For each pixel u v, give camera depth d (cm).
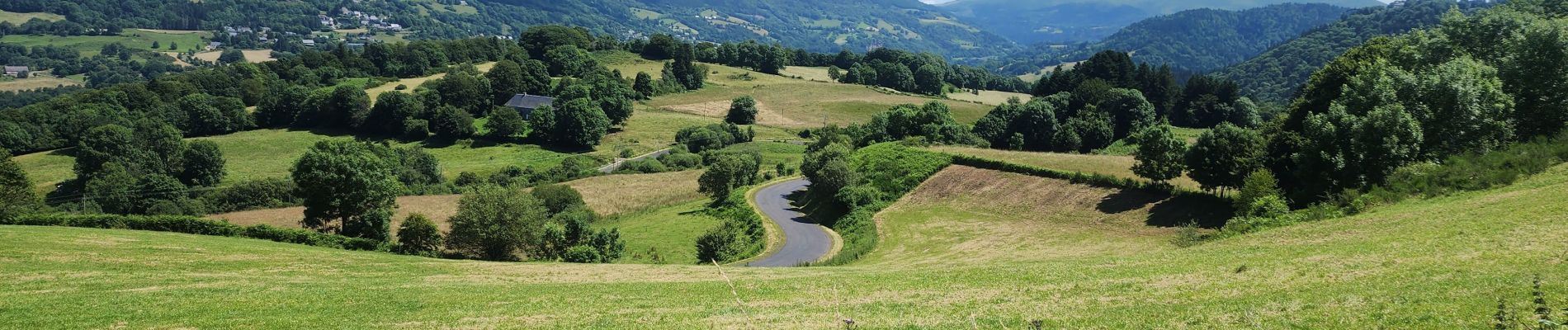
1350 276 2372
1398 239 2970
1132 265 3181
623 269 4275
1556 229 2642
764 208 9275
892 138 12444
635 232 8381
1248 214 4806
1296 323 1820
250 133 15600
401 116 15612
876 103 19138
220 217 8219
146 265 3928
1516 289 1864
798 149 14838
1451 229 3000
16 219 5459
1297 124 7094
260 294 3192
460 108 16388
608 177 12056
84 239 4544
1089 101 13550
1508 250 2425
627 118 17462
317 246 5572
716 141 15175
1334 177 5022
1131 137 12250
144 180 9912
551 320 2530
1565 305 1630
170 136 12075
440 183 12012
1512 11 6556
